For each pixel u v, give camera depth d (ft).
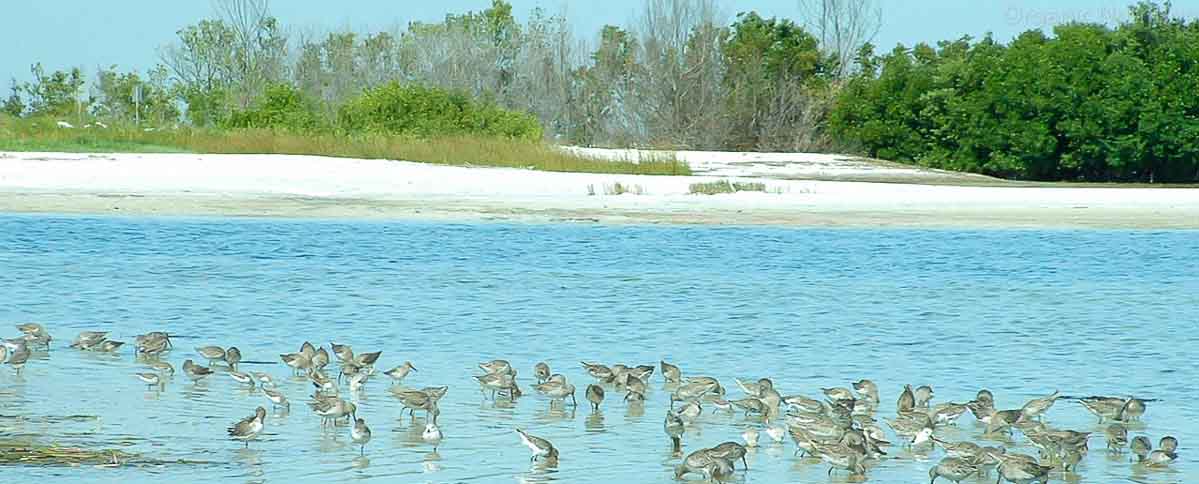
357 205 121.60
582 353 58.03
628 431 43.83
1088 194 139.33
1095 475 39.27
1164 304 73.97
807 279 83.76
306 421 44.16
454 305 71.46
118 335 61.31
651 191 135.33
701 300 73.82
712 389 47.67
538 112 305.73
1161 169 217.56
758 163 200.23
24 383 49.60
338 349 54.85
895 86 242.37
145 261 88.48
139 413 44.70
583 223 112.47
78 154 147.95
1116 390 50.80
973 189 142.72
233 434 41.09
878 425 44.57
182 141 168.04
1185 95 213.66
